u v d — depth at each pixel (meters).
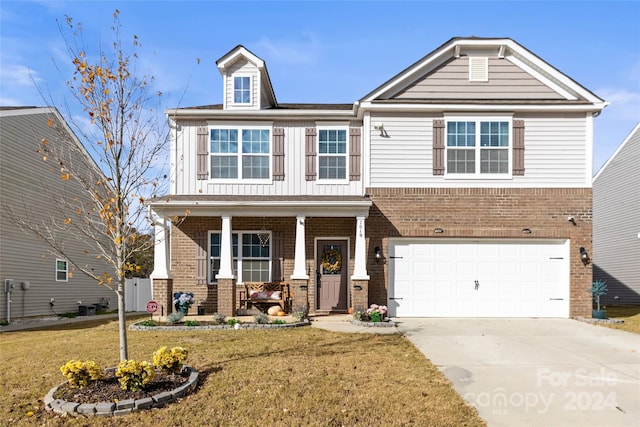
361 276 13.60
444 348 9.59
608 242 24.09
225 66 15.35
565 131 14.35
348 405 6.14
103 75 7.25
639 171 21.59
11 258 17.48
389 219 14.23
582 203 14.18
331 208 13.91
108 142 7.33
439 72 14.72
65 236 20.86
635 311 18.08
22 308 18.16
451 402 6.31
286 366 7.92
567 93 14.57
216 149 15.13
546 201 14.19
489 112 14.35
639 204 21.61
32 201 18.64
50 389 6.65
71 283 21.42
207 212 13.95
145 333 11.13
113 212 7.47
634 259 21.83
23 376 7.46
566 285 14.06
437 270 14.20
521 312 14.10
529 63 14.67
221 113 14.97
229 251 13.87
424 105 14.21
